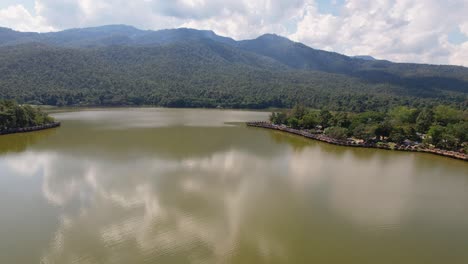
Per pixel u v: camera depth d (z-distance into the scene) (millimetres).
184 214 30469
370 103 162625
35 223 27984
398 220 31594
